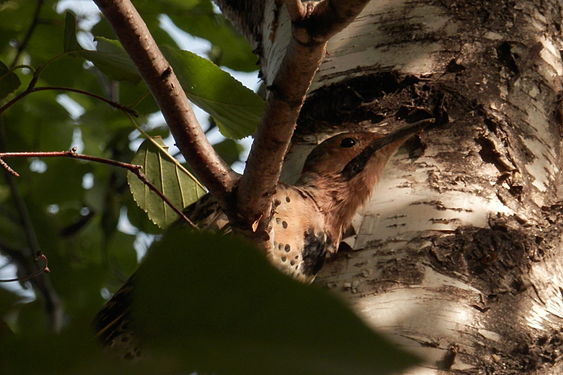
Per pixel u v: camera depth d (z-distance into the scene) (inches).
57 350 91.0
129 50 216.4
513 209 281.4
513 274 267.3
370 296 260.4
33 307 137.8
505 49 309.4
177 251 92.8
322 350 87.2
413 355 85.9
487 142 290.0
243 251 92.4
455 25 311.1
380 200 281.7
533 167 295.7
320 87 311.6
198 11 518.6
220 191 227.5
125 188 552.4
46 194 570.6
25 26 518.0
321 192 328.8
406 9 313.9
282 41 340.2
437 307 254.5
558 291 273.7
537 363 253.1
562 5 331.6
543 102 309.9
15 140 541.3
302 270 323.9
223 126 313.6
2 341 91.4
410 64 304.5
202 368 90.0
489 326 254.5
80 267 536.7
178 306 92.4
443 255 265.7
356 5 182.2
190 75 293.9
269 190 223.9
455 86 299.3
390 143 295.6
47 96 536.4
